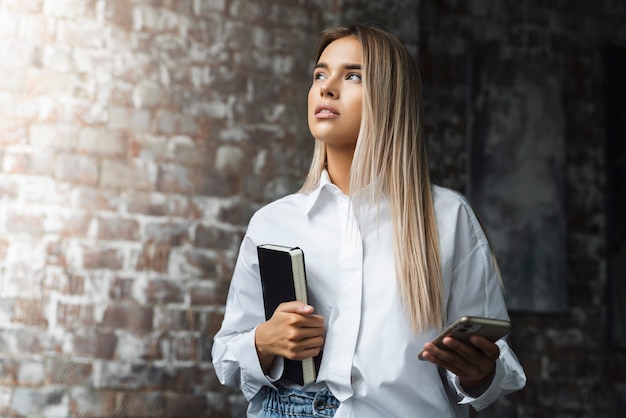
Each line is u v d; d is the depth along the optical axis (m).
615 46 7.98
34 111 6.04
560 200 7.52
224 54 6.57
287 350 1.84
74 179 6.05
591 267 7.63
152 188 6.23
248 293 2.13
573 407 7.36
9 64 6.04
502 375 1.85
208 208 6.36
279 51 6.72
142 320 6.07
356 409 1.86
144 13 6.39
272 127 6.62
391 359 1.86
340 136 2.04
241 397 6.23
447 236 1.98
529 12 7.84
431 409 1.88
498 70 7.60
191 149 6.38
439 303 1.91
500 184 7.43
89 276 5.99
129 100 6.27
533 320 7.40
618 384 7.52
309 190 2.11
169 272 6.19
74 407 5.84
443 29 7.59
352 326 1.88
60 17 6.18
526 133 7.55
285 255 1.87
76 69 6.17
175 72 6.41
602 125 7.87
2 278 5.81
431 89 7.47
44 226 5.94
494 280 2.03
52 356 5.84
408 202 1.95
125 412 5.95
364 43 2.05
